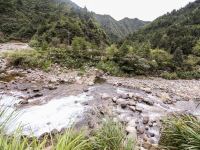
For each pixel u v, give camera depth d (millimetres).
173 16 95812
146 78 16750
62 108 7840
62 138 2361
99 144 3561
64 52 18953
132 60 17203
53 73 14219
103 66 16578
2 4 62281
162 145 4465
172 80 17781
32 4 77875
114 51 19047
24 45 34969
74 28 43031
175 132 3863
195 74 20422
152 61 19344
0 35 45812
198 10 77812
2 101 8109
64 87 10867
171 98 10977
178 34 55188
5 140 2141
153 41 57781
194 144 3273
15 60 15211
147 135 6035
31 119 6695
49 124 6477
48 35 38062
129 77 16203
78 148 2426
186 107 9758
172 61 22703
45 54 17906
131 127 6164
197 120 3826
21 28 52875
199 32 53938
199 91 14078
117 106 8359
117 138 3662
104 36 54781
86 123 6586
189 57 29750
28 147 2111
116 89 11258
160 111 8422
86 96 9469
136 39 66812
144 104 9094
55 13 68062
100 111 7492
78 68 16219
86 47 21531
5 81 11320
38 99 8750
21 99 8562
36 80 11953
